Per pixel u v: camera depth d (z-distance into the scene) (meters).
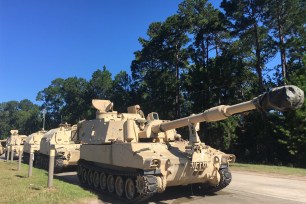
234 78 37.12
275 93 8.92
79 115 73.50
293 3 33.91
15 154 34.72
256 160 37.06
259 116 35.03
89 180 16.22
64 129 24.95
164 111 45.06
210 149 13.68
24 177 16.73
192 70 39.91
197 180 12.91
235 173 22.12
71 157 21.39
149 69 47.34
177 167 11.95
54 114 89.06
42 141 26.84
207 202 12.20
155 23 46.41
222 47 41.62
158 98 44.53
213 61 38.16
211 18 40.28
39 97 89.56
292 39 34.38
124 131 14.21
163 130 13.70
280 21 35.41
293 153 30.28
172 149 13.09
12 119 118.31
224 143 35.62
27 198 11.05
